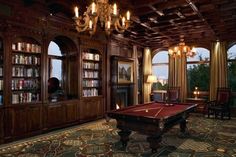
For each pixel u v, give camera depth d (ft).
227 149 13.71
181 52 23.84
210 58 29.32
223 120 23.76
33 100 17.21
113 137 16.33
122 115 13.52
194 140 15.74
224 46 28.17
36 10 16.79
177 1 15.76
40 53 17.51
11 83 15.31
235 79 28.66
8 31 15.01
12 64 15.65
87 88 22.88
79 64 21.27
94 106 23.13
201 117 25.67
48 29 17.90
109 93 25.38
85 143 14.80
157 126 12.34
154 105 18.03
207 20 20.27
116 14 11.32
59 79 21.99
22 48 16.35
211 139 16.03
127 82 28.09
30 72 17.12
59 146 14.14
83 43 21.70
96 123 21.65
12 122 15.24
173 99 28.73
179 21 20.65
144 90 33.76
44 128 17.52
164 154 12.72
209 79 29.58
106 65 25.07
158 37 27.71
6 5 14.87
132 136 16.57
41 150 13.33
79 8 16.47
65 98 20.57
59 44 21.72
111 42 26.00
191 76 32.07
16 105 15.51
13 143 14.73
